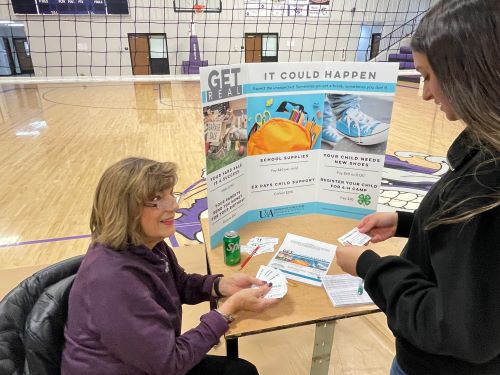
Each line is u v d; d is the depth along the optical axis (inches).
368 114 47.1
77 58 415.5
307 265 43.9
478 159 20.4
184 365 32.8
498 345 18.9
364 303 37.8
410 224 41.9
